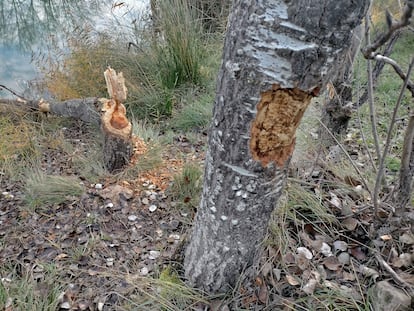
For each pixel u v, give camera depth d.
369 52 0.88
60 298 1.56
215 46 3.80
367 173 2.10
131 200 2.08
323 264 1.63
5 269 1.72
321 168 2.15
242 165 1.19
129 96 3.13
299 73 0.96
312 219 1.85
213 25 4.15
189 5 3.83
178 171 2.29
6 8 5.12
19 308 1.52
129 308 1.50
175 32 3.31
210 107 2.98
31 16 4.93
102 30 3.74
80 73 3.28
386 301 1.39
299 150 2.26
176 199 2.08
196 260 1.51
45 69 3.40
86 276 1.67
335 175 2.09
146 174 2.27
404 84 1.22
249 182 1.22
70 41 3.42
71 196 2.10
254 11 0.95
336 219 1.80
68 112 2.88
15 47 4.31
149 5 3.96
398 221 1.60
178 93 3.30
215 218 1.35
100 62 3.38
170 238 1.84
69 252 1.79
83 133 2.87
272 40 0.95
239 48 1.01
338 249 1.69
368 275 1.56
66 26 4.51
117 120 2.27
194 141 2.69
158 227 1.92
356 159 2.29
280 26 0.92
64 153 2.60
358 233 1.75
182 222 1.93
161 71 3.38
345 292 1.49
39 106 2.99
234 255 1.43
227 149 1.18
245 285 1.52
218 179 1.26
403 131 2.60
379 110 2.85
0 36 4.55
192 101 3.18
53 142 2.65
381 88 3.10
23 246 1.84
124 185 2.18
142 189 2.16
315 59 0.93
